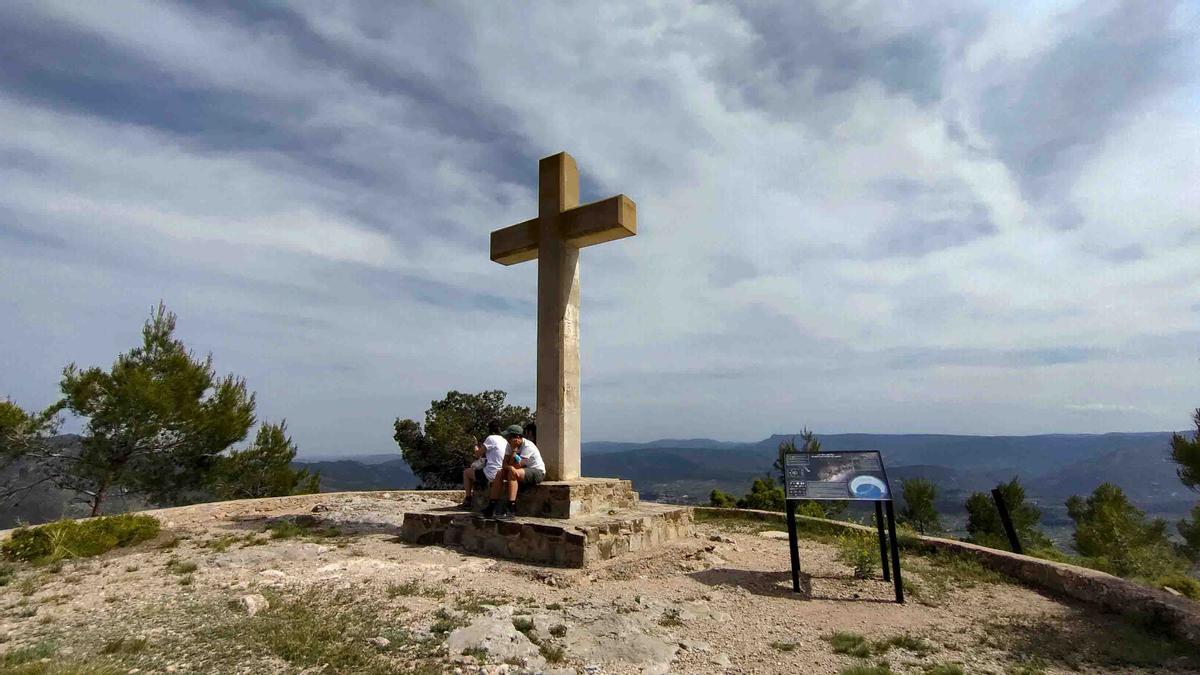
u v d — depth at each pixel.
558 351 8.74
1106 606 5.34
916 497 13.39
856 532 9.06
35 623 4.28
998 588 6.14
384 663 3.65
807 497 6.10
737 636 4.61
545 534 6.83
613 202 8.54
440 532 7.88
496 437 8.23
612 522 7.07
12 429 13.30
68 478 14.09
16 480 13.80
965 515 13.20
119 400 13.81
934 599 5.70
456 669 3.63
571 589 5.84
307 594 5.09
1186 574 8.35
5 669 3.29
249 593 5.11
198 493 15.58
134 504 14.60
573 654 4.07
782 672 3.92
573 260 9.23
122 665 3.41
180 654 3.64
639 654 4.10
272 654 3.70
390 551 7.32
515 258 10.06
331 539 8.20
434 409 22.62
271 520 9.86
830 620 5.04
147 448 14.68
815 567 6.92
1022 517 12.25
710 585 6.12
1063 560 8.65
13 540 6.70
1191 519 10.63
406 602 4.95
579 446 8.89
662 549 7.49
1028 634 4.72
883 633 4.71
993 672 3.93
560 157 9.26
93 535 7.08
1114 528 10.43
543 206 9.27
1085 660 4.20
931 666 4.01
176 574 5.91
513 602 5.17
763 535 9.23
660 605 5.33
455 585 5.69
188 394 14.94
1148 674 3.95
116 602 4.84
